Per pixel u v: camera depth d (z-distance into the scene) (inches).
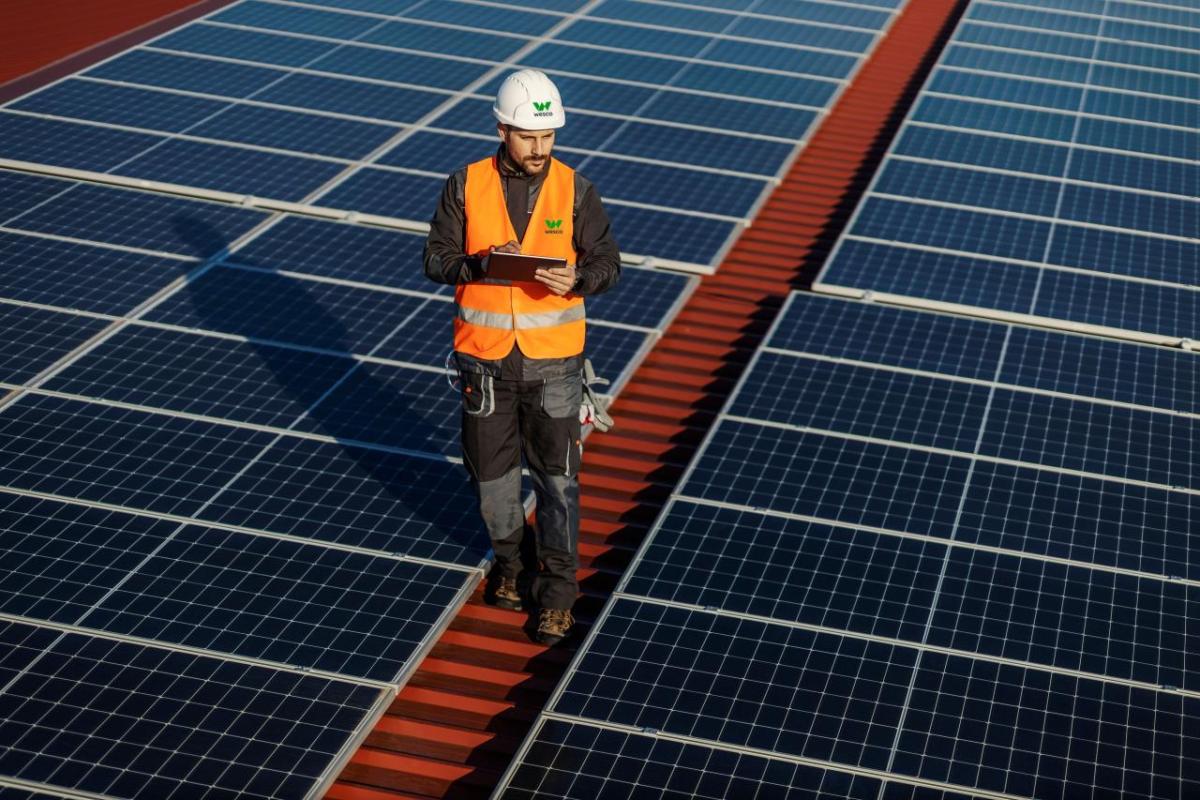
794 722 287.4
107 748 277.7
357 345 443.8
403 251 515.8
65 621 313.4
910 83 799.7
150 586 326.6
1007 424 402.9
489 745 312.3
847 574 333.7
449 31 803.4
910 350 444.8
